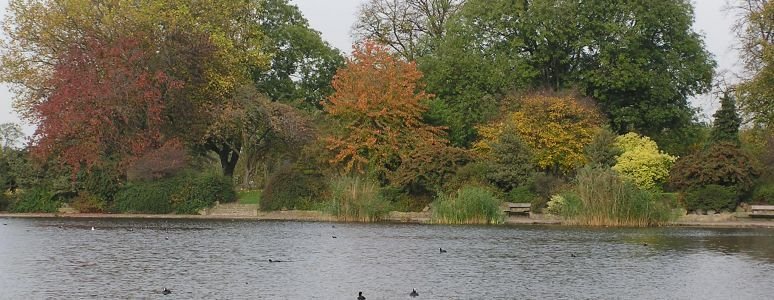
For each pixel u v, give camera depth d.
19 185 53.34
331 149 51.06
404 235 34.72
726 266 24.19
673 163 47.59
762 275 22.34
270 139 56.78
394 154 51.22
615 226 40.56
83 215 50.03
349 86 52.84
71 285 20.45
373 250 28.36
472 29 62.16
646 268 23.73
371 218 44.81
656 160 46.59
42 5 57.56
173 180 51.25
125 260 25.33
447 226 40.62
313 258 25.94
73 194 52.88
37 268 23.50
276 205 49.25
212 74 57.16
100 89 51.19
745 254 27.27
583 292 19.58
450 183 46.91
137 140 52.00
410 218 45.69
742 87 52.84
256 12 67.38
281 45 72.00
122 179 52.31
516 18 60.88
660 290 19.91
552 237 33.72
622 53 58.59
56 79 52.22
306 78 73.00
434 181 47.22
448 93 61.16
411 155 48.94
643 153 46.94
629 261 25.34
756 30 53.69
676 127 61.56
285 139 55.69
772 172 46.00
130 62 52.50
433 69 62.34
